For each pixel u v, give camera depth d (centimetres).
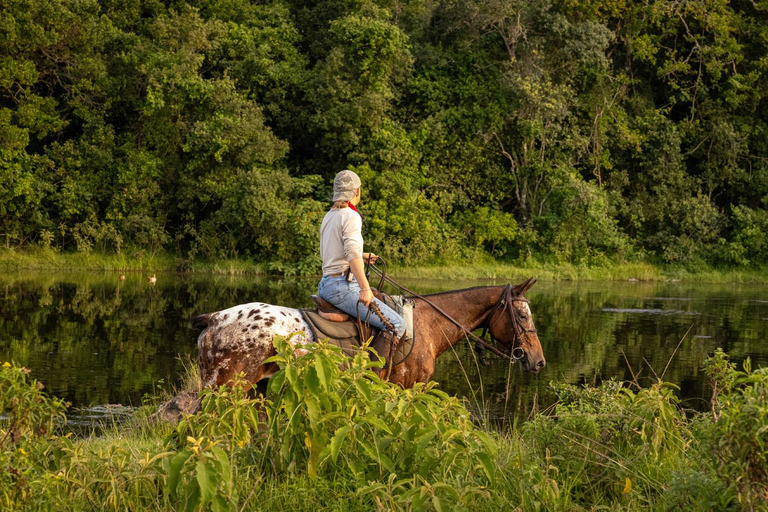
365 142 3056
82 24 2884
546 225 3222
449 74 3325
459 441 382
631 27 3484
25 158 2736
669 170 3434
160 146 2939
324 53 3262
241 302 1786
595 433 461
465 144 3222
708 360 465
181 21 2980
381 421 374
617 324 1625
